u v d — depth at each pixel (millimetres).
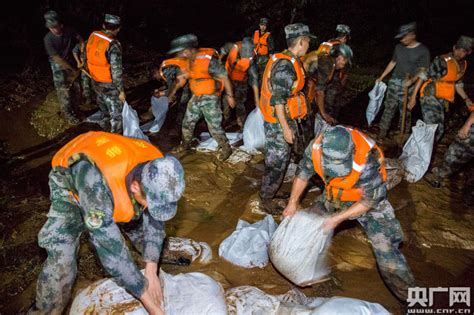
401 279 3090
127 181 2303
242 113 6438
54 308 2766
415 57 6027
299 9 13188
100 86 5504
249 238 3699
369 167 2811
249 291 2965
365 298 3367
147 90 8039
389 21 14344
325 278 3402
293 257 3137
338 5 14141
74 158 2354
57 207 2662
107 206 2266
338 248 3951
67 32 6105
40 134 6016
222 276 3436
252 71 5871
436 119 5578
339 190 2984
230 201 4641
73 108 6648
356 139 2842
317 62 5164
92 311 2674
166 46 11539
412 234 4270
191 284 2846
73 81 6316
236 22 13641
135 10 11961
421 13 14461
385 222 3107
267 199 4406
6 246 3729
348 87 9375
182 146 5598
